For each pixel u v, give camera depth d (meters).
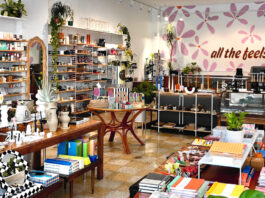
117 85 12.99
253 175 4.23
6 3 8.39
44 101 4.32
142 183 3.29
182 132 9.22
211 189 2.96
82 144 4.62
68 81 11.02
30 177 3.46
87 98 11.86
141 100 7.79
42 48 9.80
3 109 4.10
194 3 15.53
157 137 8.64
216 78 14.47
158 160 6.53
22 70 9.04
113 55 13.23
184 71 15.61
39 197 3.29
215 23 15.98
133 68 14.14
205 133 9.07
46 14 9.95
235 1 14.93
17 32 9.04
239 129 4.29
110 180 5.33
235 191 2.90
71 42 10.85
